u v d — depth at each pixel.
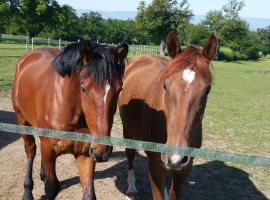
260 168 6.40
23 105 4.66
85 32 50.47
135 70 5.23
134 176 5.39
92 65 3.28
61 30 49.47
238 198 5.23
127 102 4.91
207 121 10.05
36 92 4.19
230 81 22.16
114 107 3.37
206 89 3.01
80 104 3.73
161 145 2.88
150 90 4.28
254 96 15.91
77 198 4.93
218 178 5.89
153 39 53.38
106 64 3.27
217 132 8.86
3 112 9.12
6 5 43.22
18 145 6.83
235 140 8.23
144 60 5.37
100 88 3.25
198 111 2.99
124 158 6.53
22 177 5.47
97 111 3.27
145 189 5.36
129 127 4.88
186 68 3.05
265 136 8.73
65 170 5.81
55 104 3.84
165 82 3.16
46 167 4.04
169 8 51.22
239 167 6.40
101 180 5.57
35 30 45.78
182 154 2.79
